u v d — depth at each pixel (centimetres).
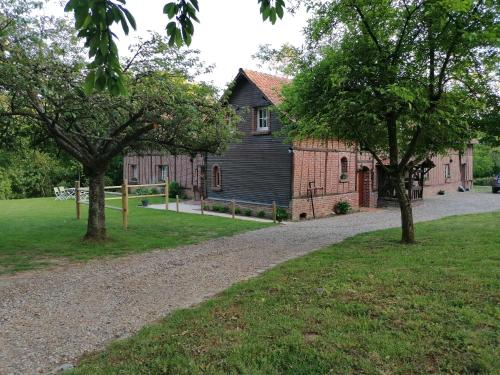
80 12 279
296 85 1041
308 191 1933
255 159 2020
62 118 1062
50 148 1355
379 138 1183
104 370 408
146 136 1266
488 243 948
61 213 1947
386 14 940
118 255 1035
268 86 1973
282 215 1842
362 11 938
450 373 373
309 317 509
